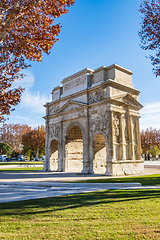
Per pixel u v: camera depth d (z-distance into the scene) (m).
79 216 10.50
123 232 8.13
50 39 16.58
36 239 7.67
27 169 54.19
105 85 36.09
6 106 15.17
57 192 18.52
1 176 34.09
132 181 24.06
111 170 32.97
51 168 49.34
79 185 21.86
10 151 127.38
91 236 7.81
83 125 39.84
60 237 7.79
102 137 39.28
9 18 13.20
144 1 18.66
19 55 16.16
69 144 45.50
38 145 108.12
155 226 8.76
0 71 15.52
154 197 14.88
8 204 13.61
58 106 49.19
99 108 37.03
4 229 8.84
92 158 37.59
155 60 19.06
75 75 44.06
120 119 36.28
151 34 18.69
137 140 39.50
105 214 10.76
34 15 15.64
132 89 39.53
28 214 11.11
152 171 42.28
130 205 12.56
